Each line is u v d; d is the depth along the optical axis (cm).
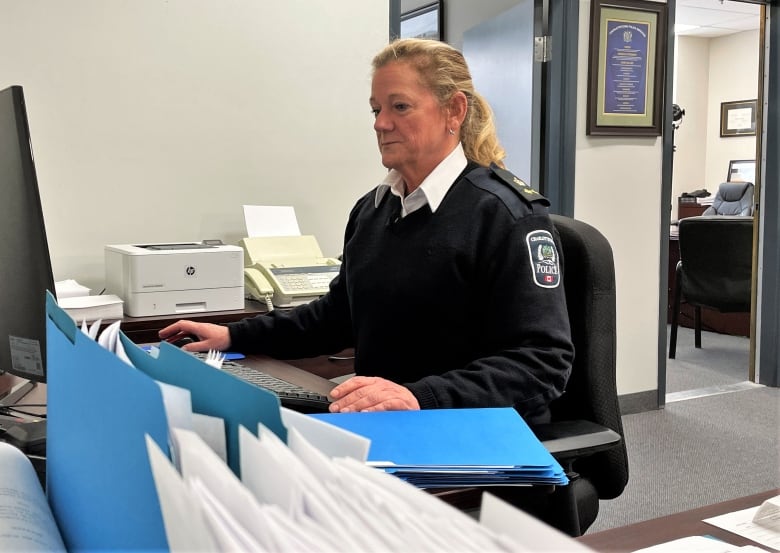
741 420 338
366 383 98
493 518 28
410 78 131
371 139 268
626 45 329
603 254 133
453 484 71
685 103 788
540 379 112
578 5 317
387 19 266
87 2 219
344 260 154
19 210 94
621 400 344
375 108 136
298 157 256
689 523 69
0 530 45
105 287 218
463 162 137
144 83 229
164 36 231
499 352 117
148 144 231
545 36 320
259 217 234
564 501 105
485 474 71
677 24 720
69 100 219
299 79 253
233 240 247
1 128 96
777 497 70
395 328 135
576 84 321
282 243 229
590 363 130
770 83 381
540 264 123
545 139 324
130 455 36
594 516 129
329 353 160
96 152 224
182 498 28
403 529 28
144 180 232
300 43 252
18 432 93
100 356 39
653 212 347
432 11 405
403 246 135
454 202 131
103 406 39
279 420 36
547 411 125
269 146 251
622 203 339
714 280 430
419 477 71
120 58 225
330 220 264
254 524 28
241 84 244
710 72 796
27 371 101
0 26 208
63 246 221
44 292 95
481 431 81
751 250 412
